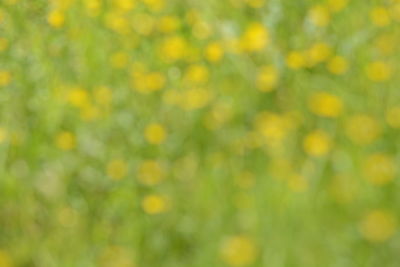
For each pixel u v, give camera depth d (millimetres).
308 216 3424
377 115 3932
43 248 3742
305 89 4188
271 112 4117
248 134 3951
